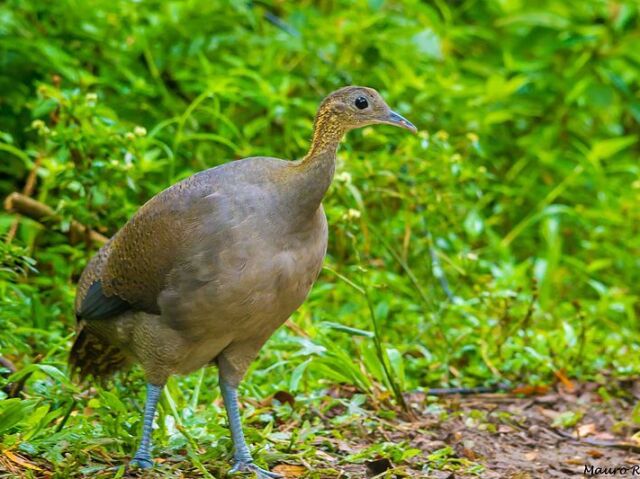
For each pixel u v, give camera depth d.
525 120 15.48
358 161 11.79
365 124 8.34
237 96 12.77
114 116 11.27
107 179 10.71
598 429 10.02
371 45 13.75
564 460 9.12
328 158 7.96
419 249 12.19
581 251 14.59
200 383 9.47
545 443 9.58
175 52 13.22
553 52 15.55
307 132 13.19
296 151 13.10
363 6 14.12
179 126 11.73
